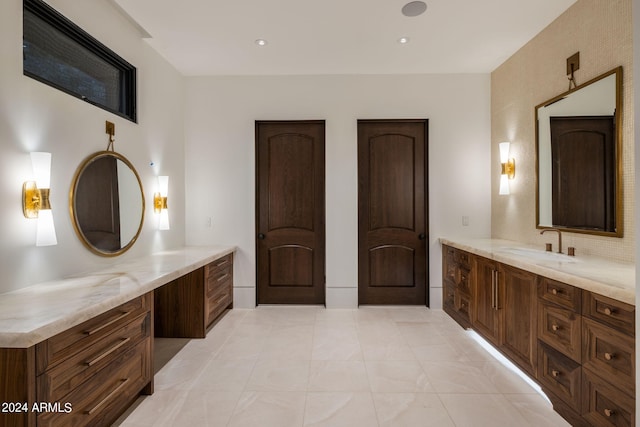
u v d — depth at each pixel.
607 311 1.59
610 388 1.59
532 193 3.17
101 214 2.46
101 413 1.70
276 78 3.99
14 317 1.38
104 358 1.73
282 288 4.11
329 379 2.38
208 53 3.40
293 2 2.55
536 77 3.08
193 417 1.95
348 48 3.31
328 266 3.98
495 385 2.30
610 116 2.25
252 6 2.60
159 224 3.32
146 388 2.18
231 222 4.03
